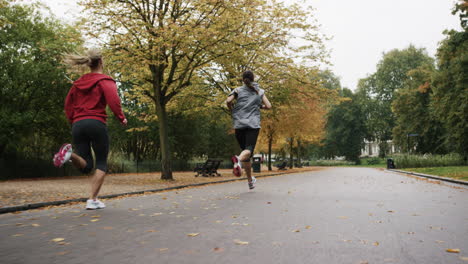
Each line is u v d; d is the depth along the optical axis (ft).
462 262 8.84
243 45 51.29
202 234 12.17
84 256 9.41
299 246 10.53
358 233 12.39
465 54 95.35
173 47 45.21
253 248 10.28
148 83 57.57
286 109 76.43
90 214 16.65
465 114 98.58
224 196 25.16
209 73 64.69
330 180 47.67
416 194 26.73
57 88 64.39
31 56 62.64
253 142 22.94
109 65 47.32
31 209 20.17
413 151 153.99
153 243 10.86
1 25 45.75
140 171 93.50
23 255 9.52
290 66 60.90
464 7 89.51
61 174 70.33
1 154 63.00
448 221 14.78
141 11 45.47
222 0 43.83
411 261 8.95
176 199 23.91
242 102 23.00
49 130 69.67
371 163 217.36
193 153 125.70
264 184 39.58
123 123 17.61
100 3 41.86
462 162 109.09
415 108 148.77
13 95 61.26
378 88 213.87
